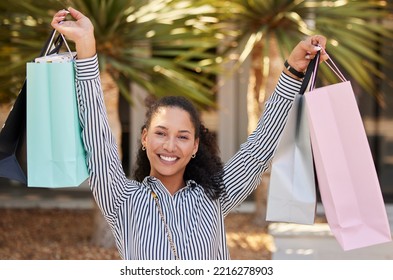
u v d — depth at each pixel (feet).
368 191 10.41
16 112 10.64
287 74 11.51
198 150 11.68
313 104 10.36
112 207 11.07
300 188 10.67
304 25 24.63
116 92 25.63
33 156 10.44
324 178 10.48
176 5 24.07
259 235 29.35
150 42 24.30
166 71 24.02
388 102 37.50
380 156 38.24
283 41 25.48
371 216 10.45
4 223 31.94
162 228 10.86
